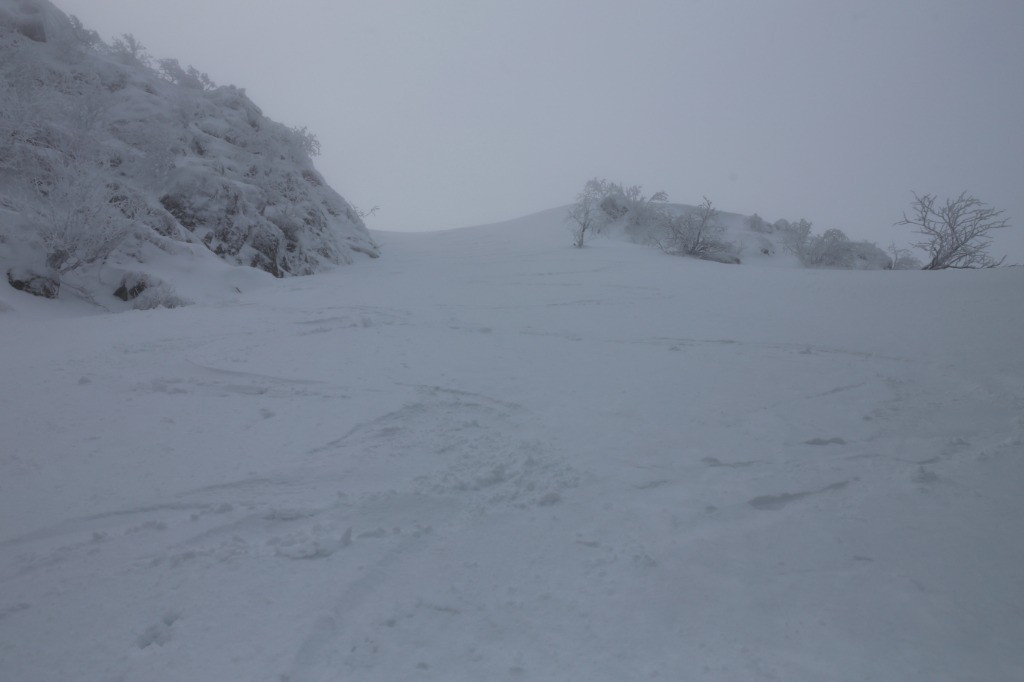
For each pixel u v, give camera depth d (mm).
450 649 2412
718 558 3078
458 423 5145
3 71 18516
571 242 34094
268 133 30219
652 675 2266
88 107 19094
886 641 2447
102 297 14664
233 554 3105
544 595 2779
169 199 20906
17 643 2484
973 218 24453
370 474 4121
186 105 26609
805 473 4188
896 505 3695
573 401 5852
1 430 4984
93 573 2975
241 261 21156
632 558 3078
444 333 9234
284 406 5582
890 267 34375
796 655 2365
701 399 5953
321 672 2273
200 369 6914
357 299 13500
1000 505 3688
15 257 13734
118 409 5523
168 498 3797
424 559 3074
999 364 7219
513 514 3590
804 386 6426
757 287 15711
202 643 2434
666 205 41094
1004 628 2537
